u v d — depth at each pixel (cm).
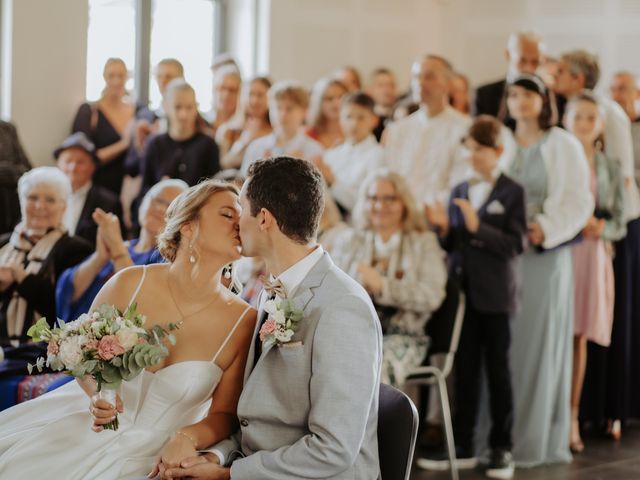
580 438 568
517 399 511
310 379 255
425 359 475
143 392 284
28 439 278
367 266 467
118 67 620
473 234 485
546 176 514
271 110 597
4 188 552
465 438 503
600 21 881
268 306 257
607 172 547
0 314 422
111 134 618
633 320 593
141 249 442
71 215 574
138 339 256
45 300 424
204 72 805
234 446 275
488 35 895
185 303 286
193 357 283
